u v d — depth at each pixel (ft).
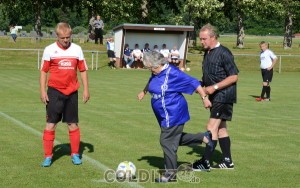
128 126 69.62
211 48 45.83
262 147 57.62
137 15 285.02
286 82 156.35
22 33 345.31
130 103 94.99
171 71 41.60
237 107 94.84
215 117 45.68
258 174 45.42
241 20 292.81
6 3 295.89
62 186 40.16
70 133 47.60
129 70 187.93
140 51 197.06
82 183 41.09
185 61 201.77
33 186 40.06
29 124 69.10
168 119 41.57
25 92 107.45
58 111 46.65
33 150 52.95
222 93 45.29
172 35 200.64
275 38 543.39
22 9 297.94
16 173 43.88
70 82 46.78
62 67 46.32
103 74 168.04
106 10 279.49
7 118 73.87
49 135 46.73
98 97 103.40
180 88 41.73
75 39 289.33
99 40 244.63
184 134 43.14
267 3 283.79
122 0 277.64
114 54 196.54
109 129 67.00
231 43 352.28
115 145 56.65
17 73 161.27
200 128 69.97
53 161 48.49
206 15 268.41
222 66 45.29
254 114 85.76
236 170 46.73
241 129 69.92
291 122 77.36
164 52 195.31
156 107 41.98
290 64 220.43
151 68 41.75
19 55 205.77
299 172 46.47
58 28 46.01
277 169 47.42
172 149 41.96
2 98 96.99
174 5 292.81
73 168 45.88
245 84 145.38
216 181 42.63
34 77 146.41
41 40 247.09
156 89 41.63
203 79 46.57
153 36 199.21
